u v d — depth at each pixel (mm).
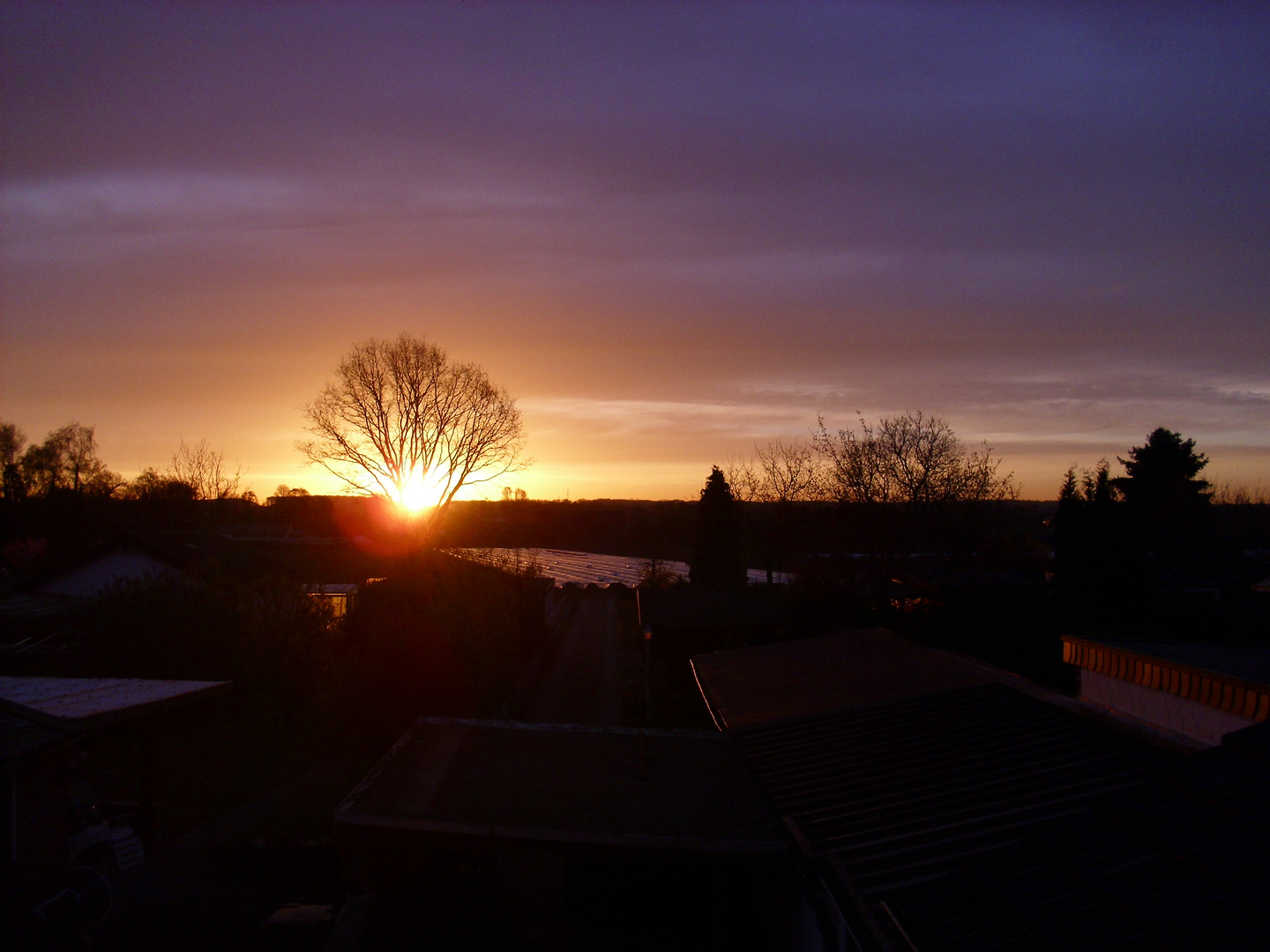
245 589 22188
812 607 24875
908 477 28344
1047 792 7031
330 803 14953
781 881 8758
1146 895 4098
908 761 8453
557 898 10828
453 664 19297
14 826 8258
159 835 12750
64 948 8727
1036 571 32125
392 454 39156
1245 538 40344
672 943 9938
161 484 58188
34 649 22094
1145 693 8336
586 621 44031
